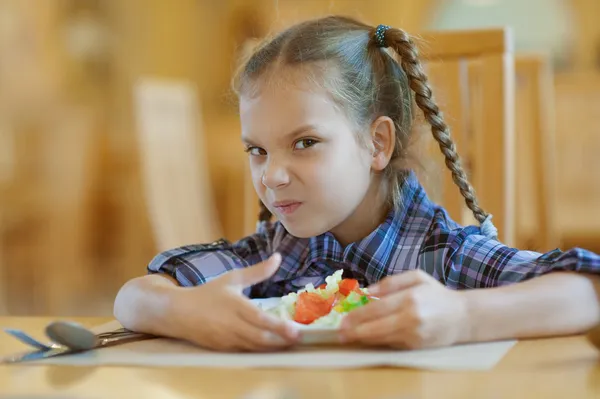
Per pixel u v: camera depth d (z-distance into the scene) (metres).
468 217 1.90
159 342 0.91
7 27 5.20
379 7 5.23
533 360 0.78
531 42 3.66
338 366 0.76
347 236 1.22
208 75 5.68
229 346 0.84
